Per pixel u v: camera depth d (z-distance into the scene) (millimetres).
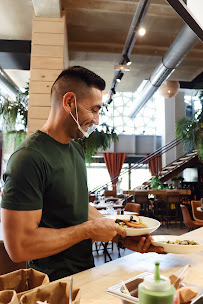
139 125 13102
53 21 3502
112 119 13008
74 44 5246
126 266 1078
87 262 1190
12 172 936
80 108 1073
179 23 4500
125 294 680
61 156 1113
